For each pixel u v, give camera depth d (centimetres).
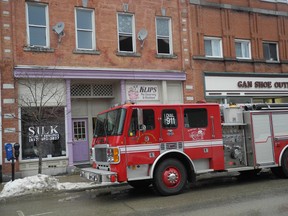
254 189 976
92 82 1630
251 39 2034
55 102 1461
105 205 864
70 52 1525
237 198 860
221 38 1936
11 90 1381
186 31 1819
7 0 1416
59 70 1470
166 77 1719
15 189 1020
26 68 1408
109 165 912
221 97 1872
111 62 1609
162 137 934
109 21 1627
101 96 1664
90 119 1656
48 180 1090
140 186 1073
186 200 864
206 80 1839
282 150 1127
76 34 1559
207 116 1013
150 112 934
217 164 1006
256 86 1992
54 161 1445
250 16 2047
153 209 787
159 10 1758
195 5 1864
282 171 1144
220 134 1024
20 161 1375
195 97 1797
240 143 1077
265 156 1091
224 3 1953
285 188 970
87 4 1584
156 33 1748
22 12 1455
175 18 1800
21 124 1398
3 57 1384
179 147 955
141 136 909
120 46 1664
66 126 1480
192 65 1809
